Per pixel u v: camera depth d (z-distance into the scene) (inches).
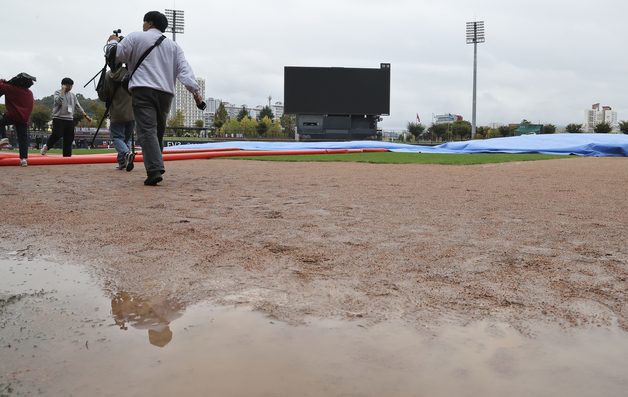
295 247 70.7
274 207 113.3
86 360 33.8
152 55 154.7
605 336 39.4
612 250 69.5
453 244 73.1
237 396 29.1
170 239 75.5
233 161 332.8
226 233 80.9
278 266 59.9
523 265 60.9
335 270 58.3
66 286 50.9
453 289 51.2
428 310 44.9
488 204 119.7
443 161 340.2
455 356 35.3
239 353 35.2
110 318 41.9
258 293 49.4
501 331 40.1
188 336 38.2
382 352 35.8
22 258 62.6
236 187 159.8
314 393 29.6
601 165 294.5
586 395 30.0
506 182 181.2
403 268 59.3
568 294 49.7
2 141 239.5
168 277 54.7
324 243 73.5
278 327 40.4
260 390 29.9
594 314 44.2
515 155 461.4
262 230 83.9
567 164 307.1
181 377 31.5
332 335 38.9
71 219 92.8
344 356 35.0
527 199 129.9
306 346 36.7
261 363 33.7
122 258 63.1
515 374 32.5
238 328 40.0
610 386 31.1
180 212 103.8
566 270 58.6
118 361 33.7
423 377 32.0
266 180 187.3
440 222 93.0
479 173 227.8
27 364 33.1
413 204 119.5
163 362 33.6
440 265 60.7
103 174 200.8
